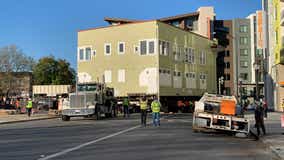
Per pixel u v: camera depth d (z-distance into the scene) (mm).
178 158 13945
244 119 22938
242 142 20438
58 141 19172
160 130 25844
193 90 64188
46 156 14039
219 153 15648
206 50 70438
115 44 56781
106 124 31750
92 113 37812
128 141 19219
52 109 60594
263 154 15852
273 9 57094
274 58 56562
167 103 56062
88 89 39062
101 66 57781
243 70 120000
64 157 13844
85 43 59500
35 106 63719
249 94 111375
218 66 118188
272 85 58969
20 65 92562
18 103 56781
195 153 15406
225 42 119250
